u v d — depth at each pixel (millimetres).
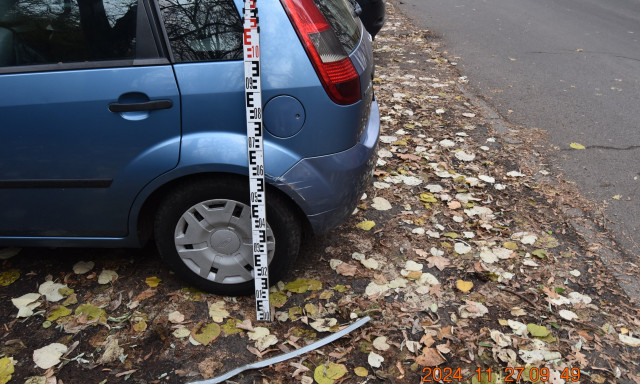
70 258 3252
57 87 2531
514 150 4742
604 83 6461
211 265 2844
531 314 2875
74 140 2594
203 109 2506
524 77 6652
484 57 7477
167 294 2959
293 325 2781
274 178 2566
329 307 2893
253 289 2881
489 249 3408
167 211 2734
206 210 2713
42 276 3113
